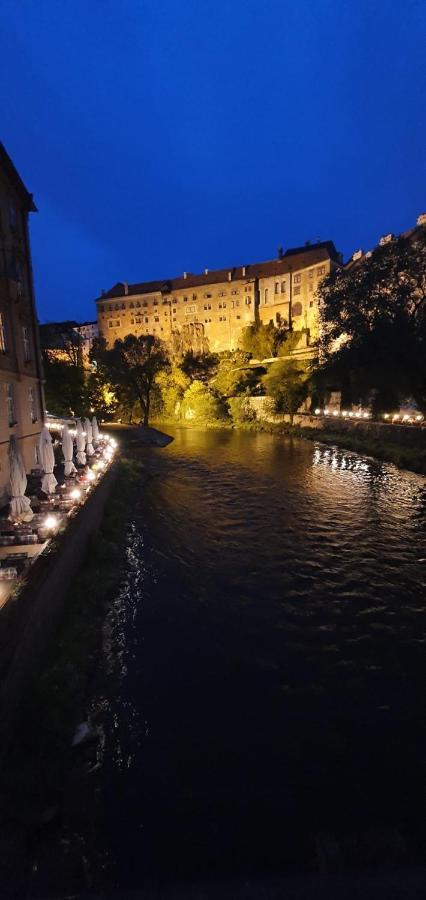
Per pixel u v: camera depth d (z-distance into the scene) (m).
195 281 101.56
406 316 32.28
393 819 5.34
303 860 4.78
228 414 62.19
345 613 10.32
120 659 8.52
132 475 26.17
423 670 8.20
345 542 14.99
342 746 6.46
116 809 5.38
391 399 37.44
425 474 25.53
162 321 103.38
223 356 86.75
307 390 53.84
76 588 10.16
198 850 4.90
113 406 67.88
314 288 81.75
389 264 32.81
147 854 4.81
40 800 5.26
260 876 4.58
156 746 6.41
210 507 19.88
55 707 6.54
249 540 15.37
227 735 6.65
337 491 22.28
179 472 28.73
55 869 4.51
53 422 31.48
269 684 7.85
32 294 21.22
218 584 11.90
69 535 10.42
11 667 5.77
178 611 10.44
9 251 18.25
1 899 4.15
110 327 108.81
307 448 38.31
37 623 7.21
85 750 6.23
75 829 5.04
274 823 5.27
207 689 7.69
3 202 17.84
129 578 12.22
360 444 35.34
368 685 7.80
